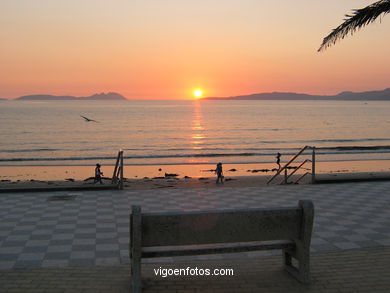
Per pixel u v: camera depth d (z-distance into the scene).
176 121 110.12
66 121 104.31
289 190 12.52
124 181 20.42
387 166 34.50
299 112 173.00
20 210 9.68
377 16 7.14
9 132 72.19
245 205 10.41
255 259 6.25
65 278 5.39
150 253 4.89
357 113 161.88
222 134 72.00
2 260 6.20
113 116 135.00
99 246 6.98
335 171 31.53
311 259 6.20
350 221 8.72
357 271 5.62
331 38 7.66
